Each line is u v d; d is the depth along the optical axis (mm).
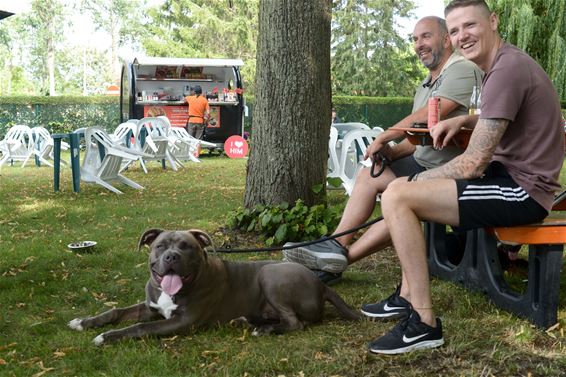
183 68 22844
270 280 4027
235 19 42438
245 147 20297
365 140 10453
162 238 3797
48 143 16547
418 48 5078
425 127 4551
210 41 43625
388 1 51375
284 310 3979
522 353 3523
